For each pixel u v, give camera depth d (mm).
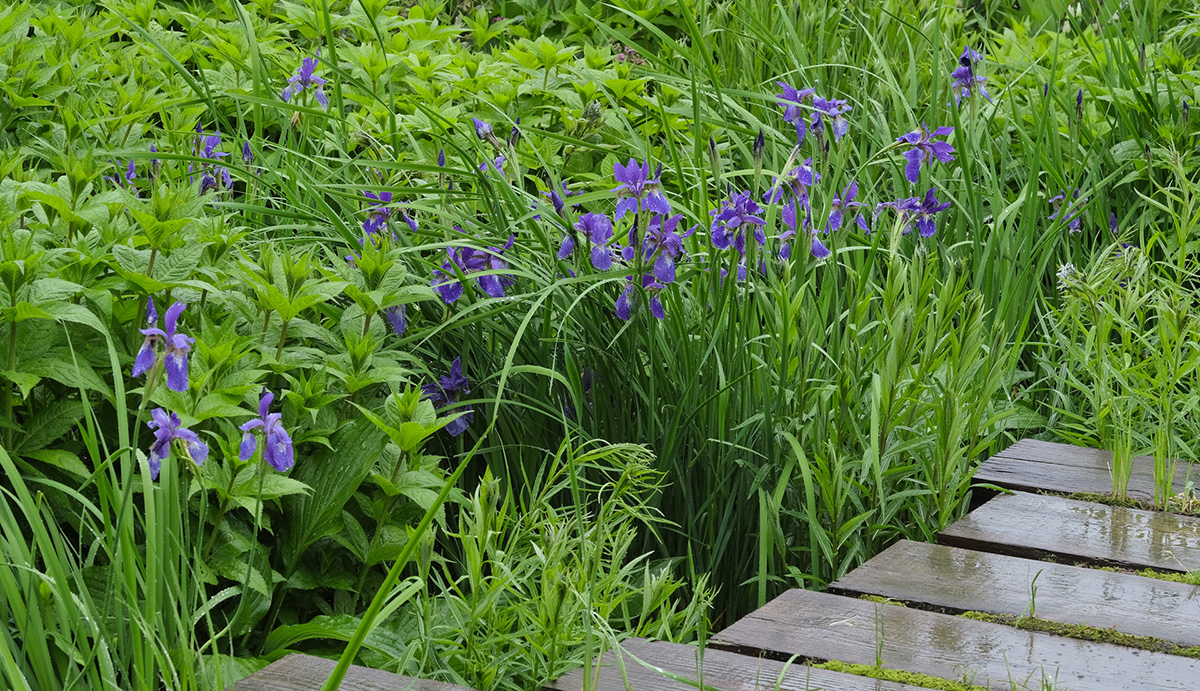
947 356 2986
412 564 2664
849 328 2865
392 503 2600
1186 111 4477
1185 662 2053
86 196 2678
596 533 2342
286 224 3332
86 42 4414
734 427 2896
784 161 4215
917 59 5188
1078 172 4273
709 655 2041
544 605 2031
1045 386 3951
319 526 2416
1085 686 1957
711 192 3775
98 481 1898
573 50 4969
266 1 5172
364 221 3041
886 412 2736
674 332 3025
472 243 2930
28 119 3963
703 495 2971
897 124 4340
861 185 4047
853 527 2664
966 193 4055
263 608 2367
